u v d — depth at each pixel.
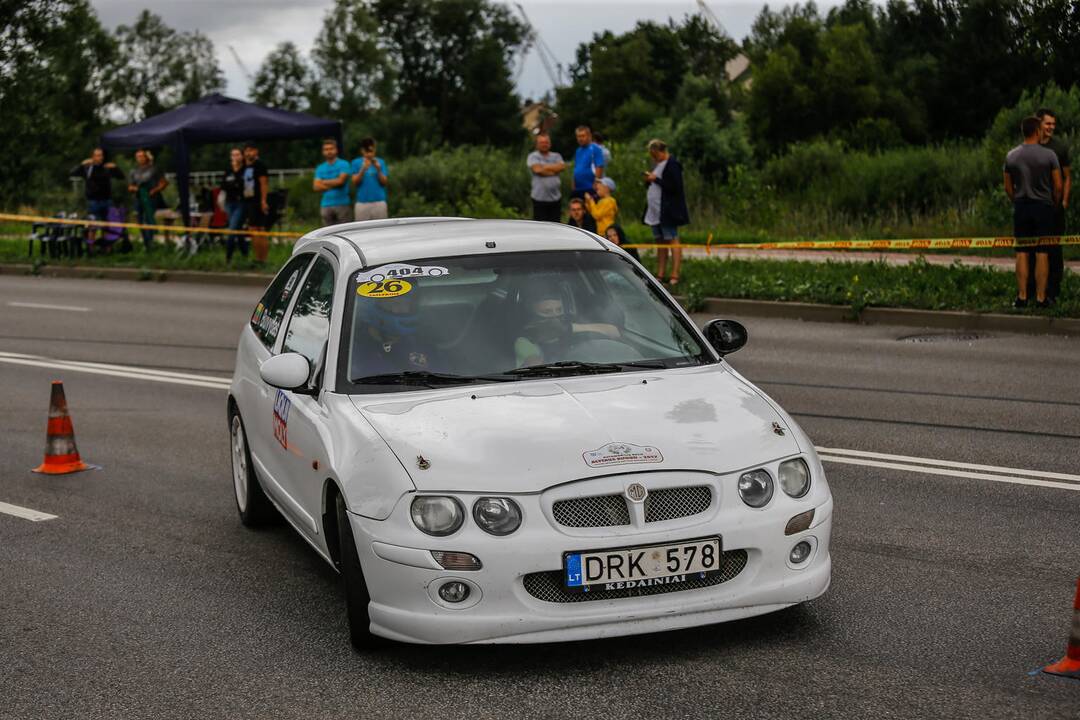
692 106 66.94
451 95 114.88
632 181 32.31
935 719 4.30
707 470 4.86
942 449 8.66
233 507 7.89
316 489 5.56
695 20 98.00
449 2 113.25
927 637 5.14
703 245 23.77
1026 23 35.97
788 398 10.73
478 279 6.09
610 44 93.94
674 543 4.75
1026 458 8.32
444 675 4.88
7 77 55.12
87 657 5.29
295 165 96.69
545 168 19.27
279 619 5.68
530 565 4.68
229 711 4.64
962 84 56.09
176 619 5.75
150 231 26.27
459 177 45.88
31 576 6.52
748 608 4.89
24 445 9.94
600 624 4.75
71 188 62.53
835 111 60.41
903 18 63.94
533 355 5.75
